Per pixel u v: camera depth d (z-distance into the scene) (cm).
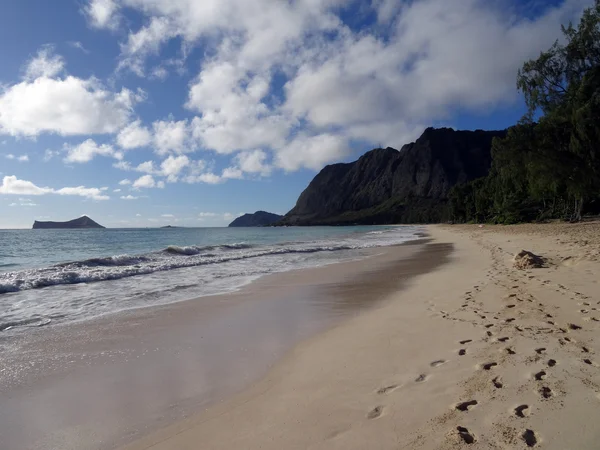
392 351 461
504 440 262
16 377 425
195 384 401
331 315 678
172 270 1366
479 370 379
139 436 306
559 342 436
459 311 622
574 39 2252
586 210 5156
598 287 680
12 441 303
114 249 2878
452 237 3409
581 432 264
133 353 500
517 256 1112
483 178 9100
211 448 283
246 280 1124
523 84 2423
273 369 435
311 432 294
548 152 2206
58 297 880
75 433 313
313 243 3058
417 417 302
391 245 2644
